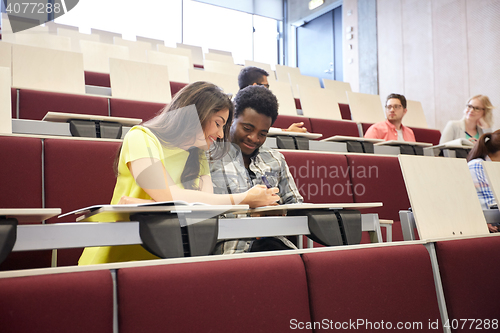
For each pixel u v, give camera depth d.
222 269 0.45
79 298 0.38
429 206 0.70
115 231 0.47
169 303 0.41
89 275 0.39
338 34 4.66
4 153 0.86
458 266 0.64
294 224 0.59
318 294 0.50
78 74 1.62
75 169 0.93
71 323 0.37
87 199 0.93
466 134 2.27
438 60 3.35
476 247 0.67
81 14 3.88
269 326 0.45
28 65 1.53
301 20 5.02
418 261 0.59
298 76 2.89
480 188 1.22
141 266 0.42
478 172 1.23
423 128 2.31
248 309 0.45
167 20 4.48
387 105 2.05
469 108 2.27
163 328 0.40
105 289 0.39
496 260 0.69
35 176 0.88
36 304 0.36
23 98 1.35
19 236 0.42
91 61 2.17
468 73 3.13
